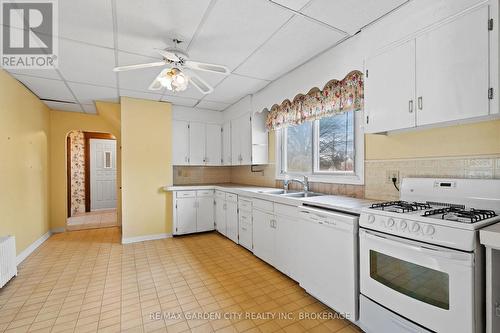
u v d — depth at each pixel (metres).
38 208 3.62
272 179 3.70
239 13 1.75
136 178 3.74
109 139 6.57
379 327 1.51
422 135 1.83
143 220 3.77
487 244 1.09
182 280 2.44
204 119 4.45
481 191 1.47
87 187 6.22
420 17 1.55
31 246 3.30
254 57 2.43
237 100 3.94
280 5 1.67
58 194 4.34
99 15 1.75
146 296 2.14
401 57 1.66
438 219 1.24
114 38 2.05
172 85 2.14
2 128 2.61
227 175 5.06
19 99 3.02
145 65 2.04
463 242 1.14
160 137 3.93
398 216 1.40
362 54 1.95
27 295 2.16
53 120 4.34
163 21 1.83
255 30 1.97
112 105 3.99
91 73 2.77
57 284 2.36
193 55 2.39
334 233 1.81
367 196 2.26
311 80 2.48
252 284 2.35
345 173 2.61
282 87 2.91
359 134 2.34
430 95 1.49
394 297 1.42
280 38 2.09
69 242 3.72
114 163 6.65
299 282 2.19
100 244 3.61
